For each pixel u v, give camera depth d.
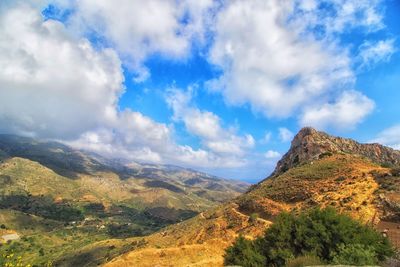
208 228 69.81
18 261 14.52
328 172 72.69
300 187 69.69
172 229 94.62
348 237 22.70
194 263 31.67
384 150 93.12
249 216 67.88
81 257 149.62
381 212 48.53
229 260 24.84
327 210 25.22
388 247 23.12
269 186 80.75
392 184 56.09
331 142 94.62
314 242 22.73
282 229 24.36
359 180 63.28
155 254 35.59
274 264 22.84
